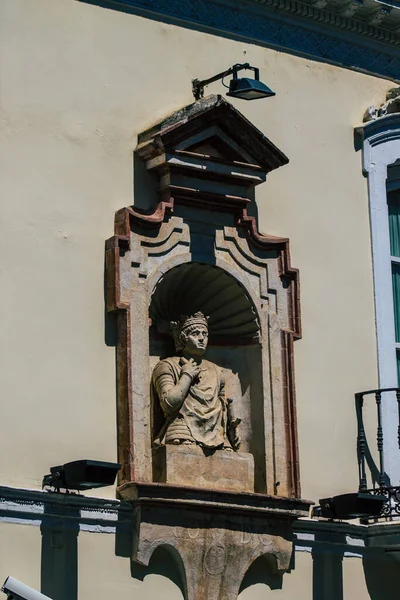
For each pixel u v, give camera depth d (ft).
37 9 60.34
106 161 61.00
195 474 60.13
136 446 58.95
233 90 60.59
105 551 58.08
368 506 62.39
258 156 63.21
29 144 59.26
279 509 61.31
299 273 65.00
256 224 64.34
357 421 65.77
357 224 67.67
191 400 61.00
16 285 57.98
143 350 59.88
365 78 69.51
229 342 63.82
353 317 66.64
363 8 68.59
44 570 56.65
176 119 61.52
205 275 62.85
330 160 67.51
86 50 61.31
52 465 57.52
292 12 67.36
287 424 62.95
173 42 63.77
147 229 60.85
